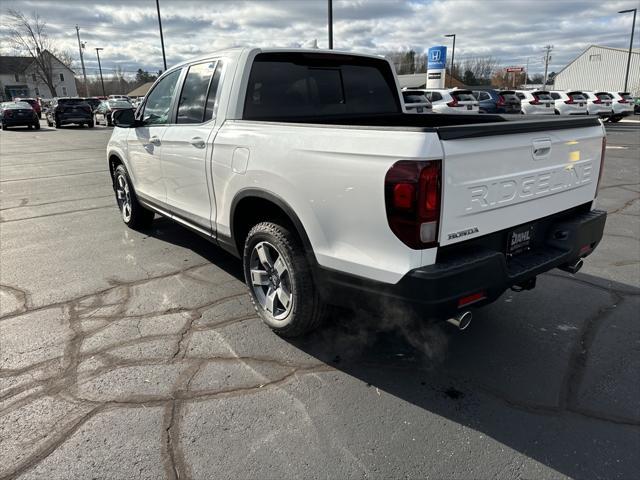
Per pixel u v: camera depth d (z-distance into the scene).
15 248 5.25
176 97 4.21
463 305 2.40
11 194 8.22
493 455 2.28
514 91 22.94
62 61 84.56
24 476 2.15
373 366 3.01
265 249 3.20
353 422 2.51
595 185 3.35
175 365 3.00
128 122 4.73
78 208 7.18
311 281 2.96
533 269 2.73
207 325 3.50
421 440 2.38
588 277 4.32
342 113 4.07
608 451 2.30
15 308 3.77
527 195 2.74
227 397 2.70
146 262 4.80
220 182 3.49
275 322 3.26
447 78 60.62
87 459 2.25
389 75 4.40
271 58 3.59
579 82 61.47
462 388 2.79
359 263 2.51
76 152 14.41
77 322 3.54
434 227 2.28
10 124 24.61
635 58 54.69
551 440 2.38
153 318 3.61
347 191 2.47
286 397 2.70
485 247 2.56
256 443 2.36
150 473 2.17
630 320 3.54
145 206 5.28
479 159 2.39
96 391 2.75
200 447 2.33
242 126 3.28
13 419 2.52
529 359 3.07
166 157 4.29
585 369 2.96
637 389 2.76
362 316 3.47
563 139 2.89
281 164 2.84
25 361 3.04
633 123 25.31
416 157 2.18
